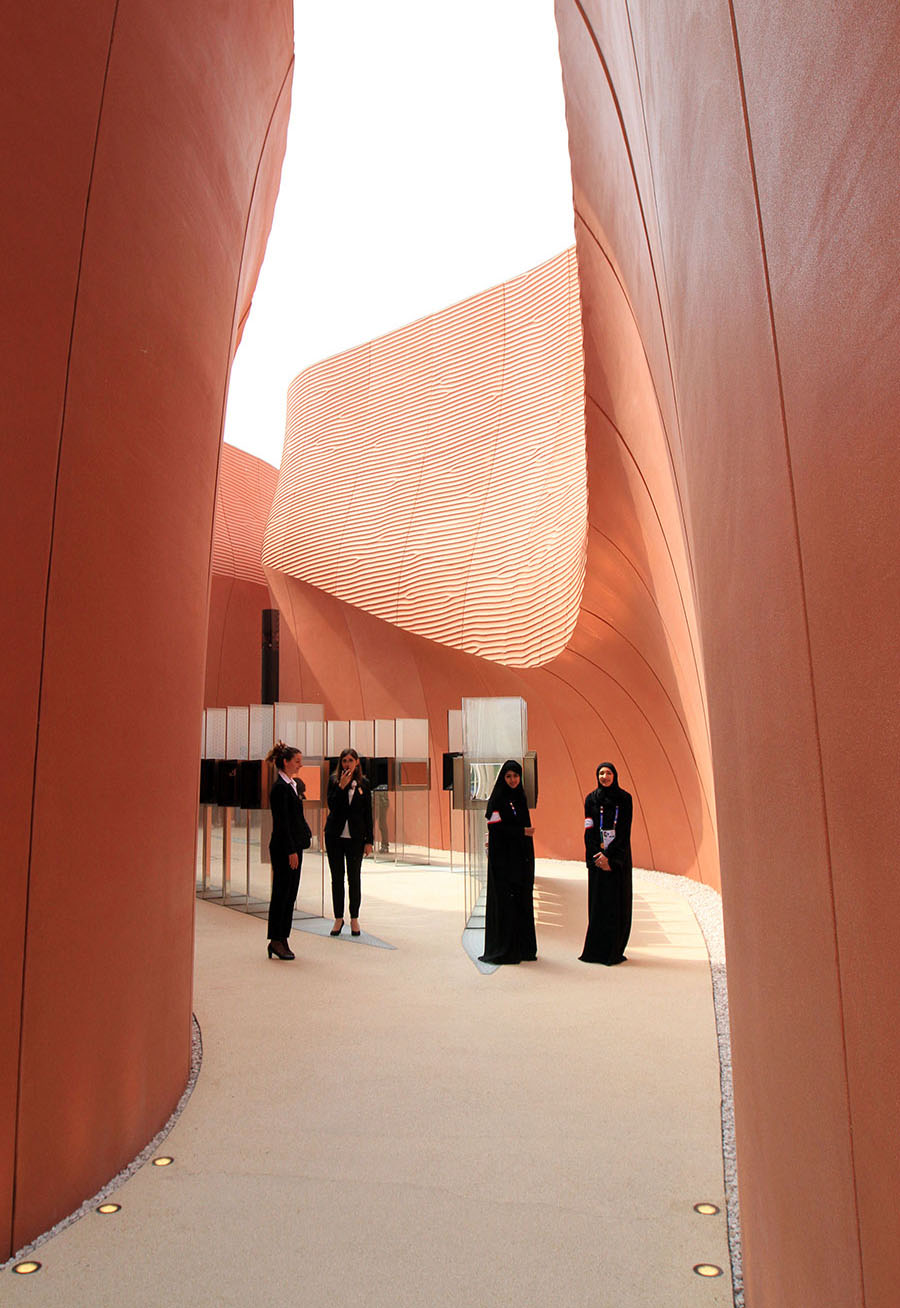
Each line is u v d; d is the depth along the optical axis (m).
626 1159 3.86
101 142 3.43
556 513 13.77
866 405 1.00
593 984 7.05
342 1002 6.55
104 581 3.62
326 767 12.29
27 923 3.16
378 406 18.55
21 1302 2.82
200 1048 5.51
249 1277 2.97
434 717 17.98
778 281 1.44
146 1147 4.06
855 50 0.97
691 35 2.26
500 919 7.86
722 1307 2.77
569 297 14.56
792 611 1.48
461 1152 3.96
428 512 16.73
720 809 2.98
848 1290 1.32
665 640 10.09
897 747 0.95
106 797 3.67
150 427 3.97
